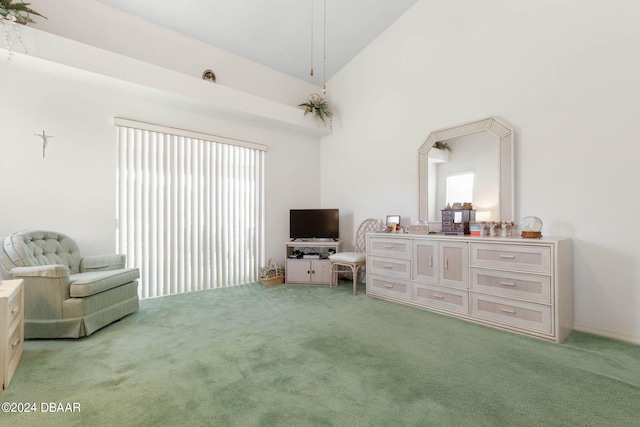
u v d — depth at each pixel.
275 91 4.70
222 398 1.52
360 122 4.54
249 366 1.86
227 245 4.21
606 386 1.62
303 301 3.39
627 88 2.25
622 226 2.28
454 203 3.30
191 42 3.84
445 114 3.43
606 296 2.35
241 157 4.37
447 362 1.91
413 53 3.77
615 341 2.23
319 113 4.76
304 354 2.03
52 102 2.99
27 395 1.54
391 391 1.58
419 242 3.13
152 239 3.58
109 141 3.29
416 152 3.74
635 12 2.22
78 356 2.00
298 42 4.11
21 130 2.85
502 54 2.94
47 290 2.27
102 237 3.25
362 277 4.51
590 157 2.42
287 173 4.89
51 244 2.74
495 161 2.96
